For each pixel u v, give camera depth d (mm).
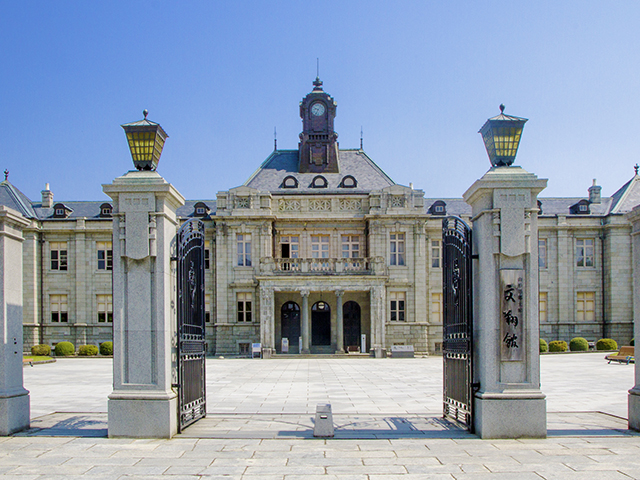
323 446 12242
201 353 15680
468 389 13609
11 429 13484
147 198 13453
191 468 10586
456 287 14867
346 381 25750
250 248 48438
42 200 53344
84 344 49469
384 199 48625
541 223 50656
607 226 49938
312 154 53469
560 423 14797
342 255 49625
